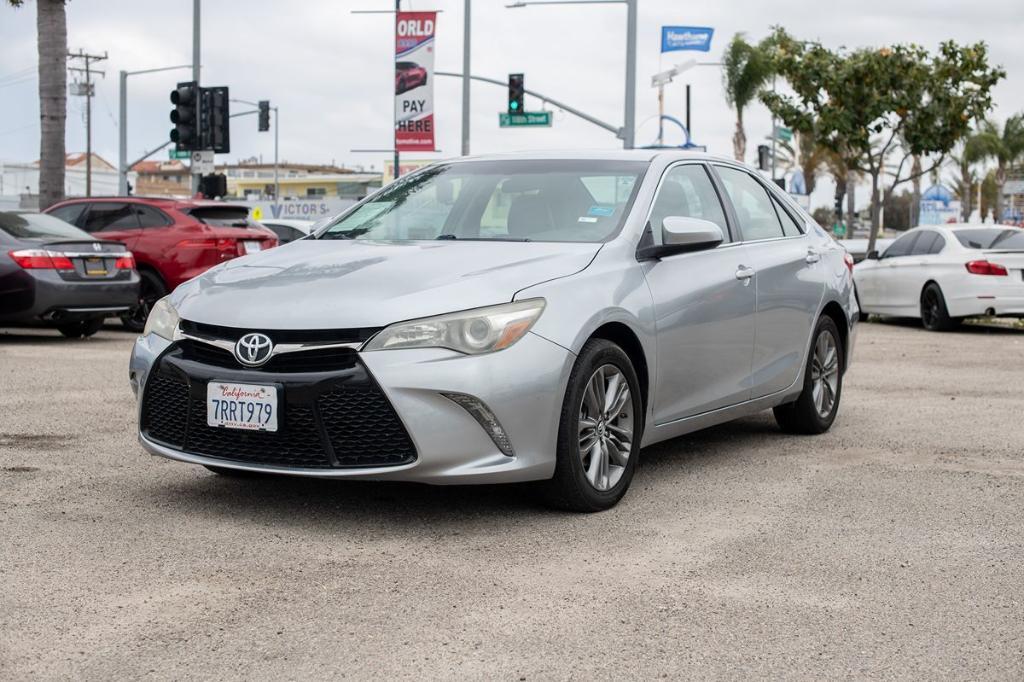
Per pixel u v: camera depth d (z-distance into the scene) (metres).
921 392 9.02
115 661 3.27
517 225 5.58
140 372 5.06
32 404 7.86
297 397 4.53
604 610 3.74
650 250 5.41
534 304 4.71
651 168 5.85
